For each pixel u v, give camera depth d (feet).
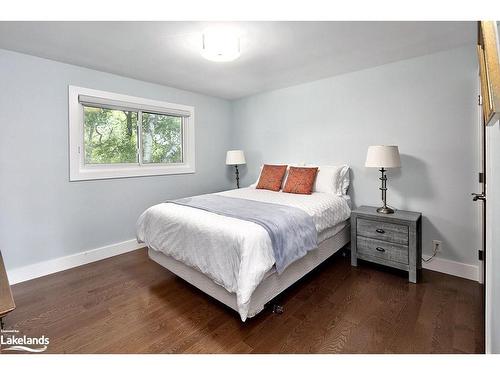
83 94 9.17
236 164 13.84
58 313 6.43
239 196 9.78
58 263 8.86
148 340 5.47
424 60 8.34
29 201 8.27
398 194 9.17
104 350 5.19
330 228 8.64
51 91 8.52
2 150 7.74
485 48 3.04
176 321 6.10
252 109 13.64
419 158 8.64
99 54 8.00
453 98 7.93
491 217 4.18
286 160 12.34
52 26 6.27
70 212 9.15
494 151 4.08
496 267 4.05
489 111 3.01
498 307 3.97
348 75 10.03
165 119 12.21
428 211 8.57
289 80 10.90
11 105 7.82
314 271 8.70
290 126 12.05
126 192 10.64
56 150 8.74
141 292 7.46
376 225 8.43
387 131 9.24
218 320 6.13
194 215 7.02
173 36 6.81
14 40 7.02
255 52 7.94
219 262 5.88
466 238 7.95
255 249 5.56
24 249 8.22
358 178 10.08
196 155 13.12
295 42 7.25
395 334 5.52
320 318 6.13
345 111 10.21
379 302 6.75
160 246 7.64
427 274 8.30
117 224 10.41
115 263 9.53
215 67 9.24
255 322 6.02
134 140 11.13
